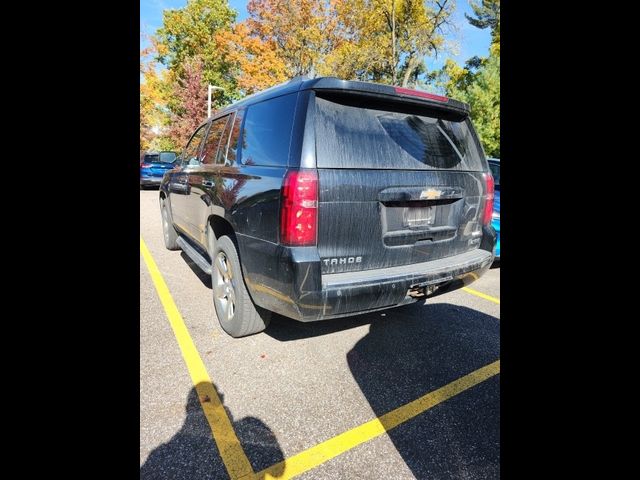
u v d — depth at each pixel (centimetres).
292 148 223
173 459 180
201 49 2644
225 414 213
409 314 365
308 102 225
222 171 302
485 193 303
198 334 310
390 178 239
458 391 240
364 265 235
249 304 283
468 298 419
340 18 2195
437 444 195
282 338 306
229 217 276
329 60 2200
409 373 259
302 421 209
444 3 1997
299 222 212
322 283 215
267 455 185
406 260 253
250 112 292
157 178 1511
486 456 187
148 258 547
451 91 2323
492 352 291
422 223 261
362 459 184
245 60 2280
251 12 2227
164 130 2705
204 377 248
